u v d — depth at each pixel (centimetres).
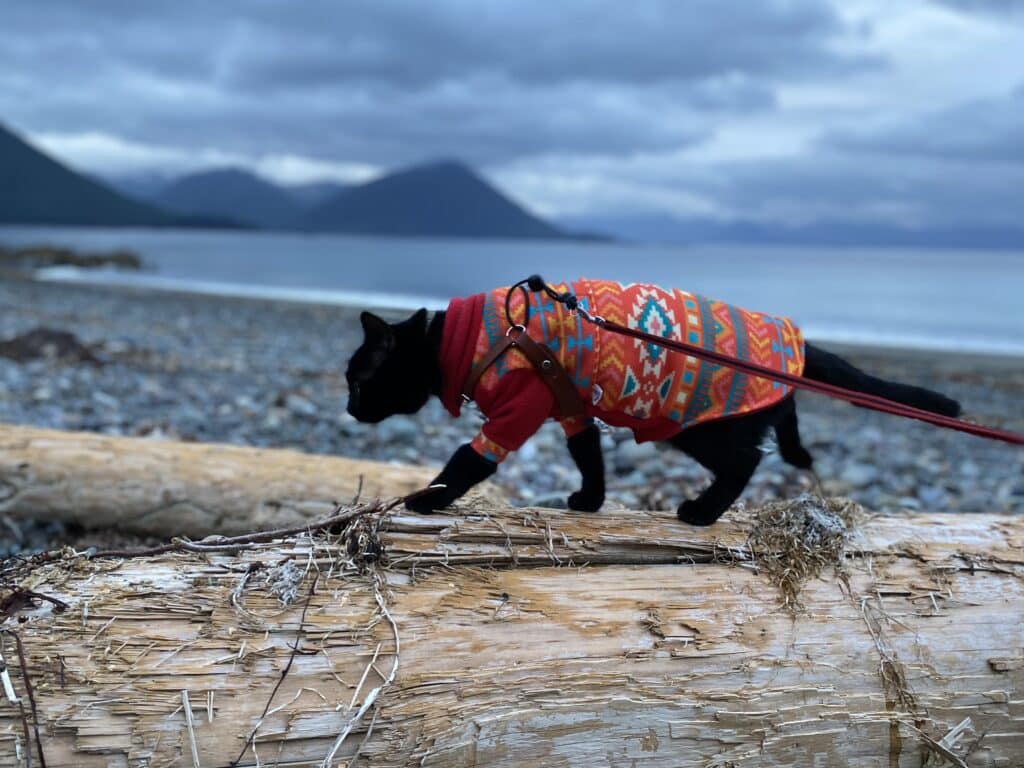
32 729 59
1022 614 75
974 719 72
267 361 342
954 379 401
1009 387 383
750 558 79
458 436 212
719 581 76
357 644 66
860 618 74
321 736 62
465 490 84
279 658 64
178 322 487
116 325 445
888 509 164
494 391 84
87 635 63
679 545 79
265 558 71
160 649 63
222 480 125
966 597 76
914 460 220
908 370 425
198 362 325
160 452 129
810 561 78
